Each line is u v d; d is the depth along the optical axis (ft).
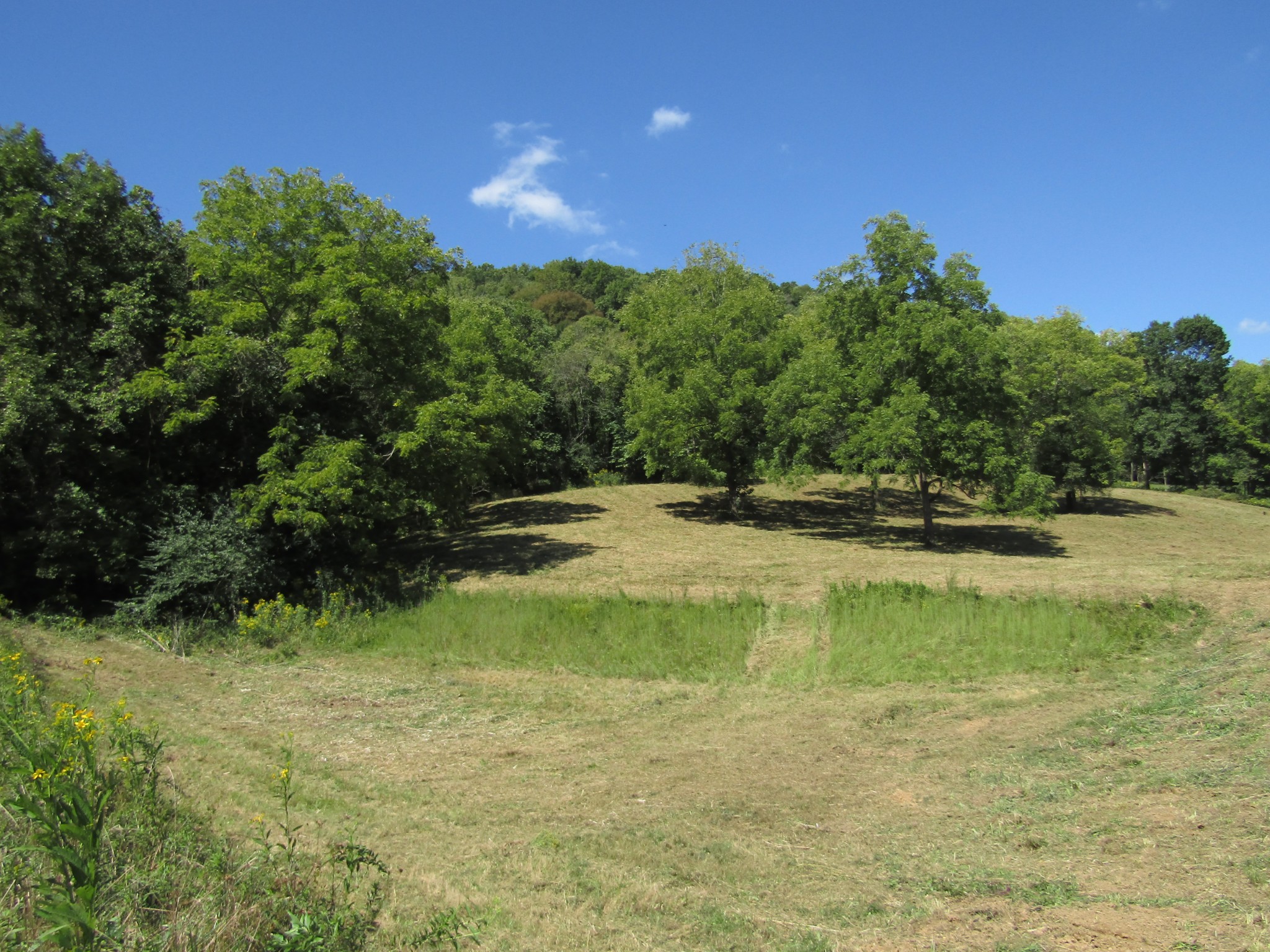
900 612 49.93
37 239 61.26
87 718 19.40
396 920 16.75
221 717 36.17
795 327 117.70
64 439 57.52
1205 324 191.62
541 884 19.43
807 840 22.38
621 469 165.99
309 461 61.11
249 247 66.33
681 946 16.44
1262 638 40.01
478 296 180.34
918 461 85.10
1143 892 17.21
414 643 51.24
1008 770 26.89
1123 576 61.72
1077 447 129.59
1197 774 23.52
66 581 58.65
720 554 85.10
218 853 17.13
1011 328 130.72
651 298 112.37
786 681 41.83
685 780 28.02
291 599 61.31
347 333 67.56
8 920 14.66
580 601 57.98
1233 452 170.19
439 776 28.81
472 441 77.15
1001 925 16.66
